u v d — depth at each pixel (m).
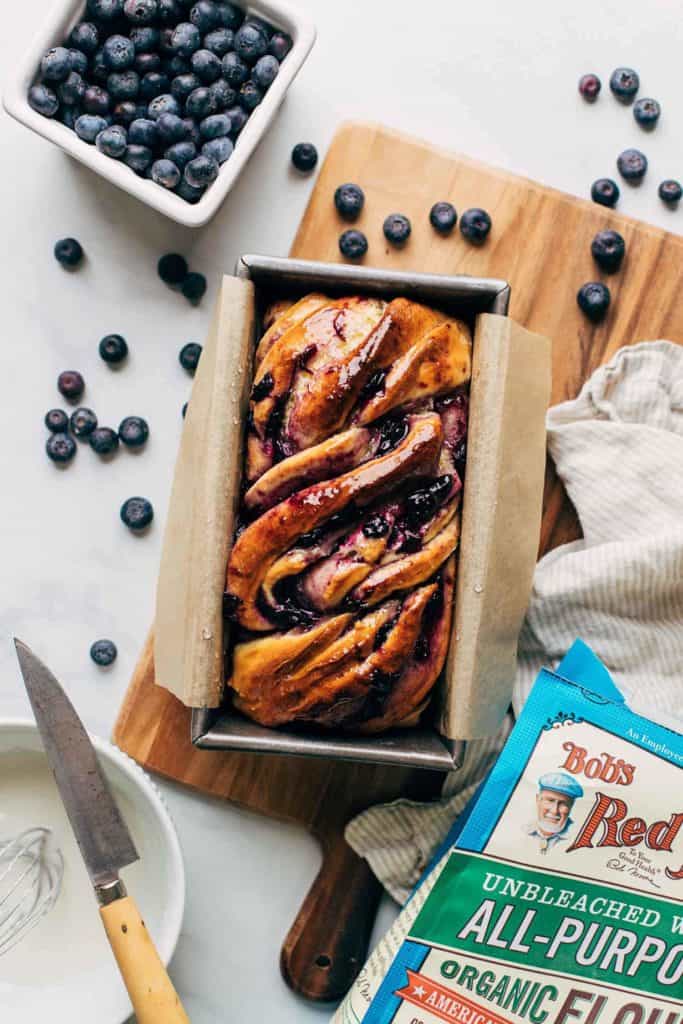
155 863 0.97
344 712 0.90
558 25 1.03
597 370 0.99
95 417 1.01
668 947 0.88
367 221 1.00
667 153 1.03
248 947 1.00
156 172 0.95
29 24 1.02
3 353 1.02
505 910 0.88
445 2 1.03
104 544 1.02
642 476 0.98
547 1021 0.88
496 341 0.90
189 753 0.99
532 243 1.00
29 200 1.02
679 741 0.88
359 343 0.89
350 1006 0.91
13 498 1.02
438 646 0.91
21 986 0.97
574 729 0.88
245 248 1.02
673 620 0.98
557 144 1.03
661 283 1.00
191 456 0.91
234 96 0.97
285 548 0.88
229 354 0.90
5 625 1.02
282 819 1.00
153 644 1.00
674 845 0.88
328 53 1.02
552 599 0.97
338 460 0.88
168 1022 0.87
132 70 0.97
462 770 0.98
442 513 0.90
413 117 1.03
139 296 1.02
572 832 0.88
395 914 1.00
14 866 0.98
